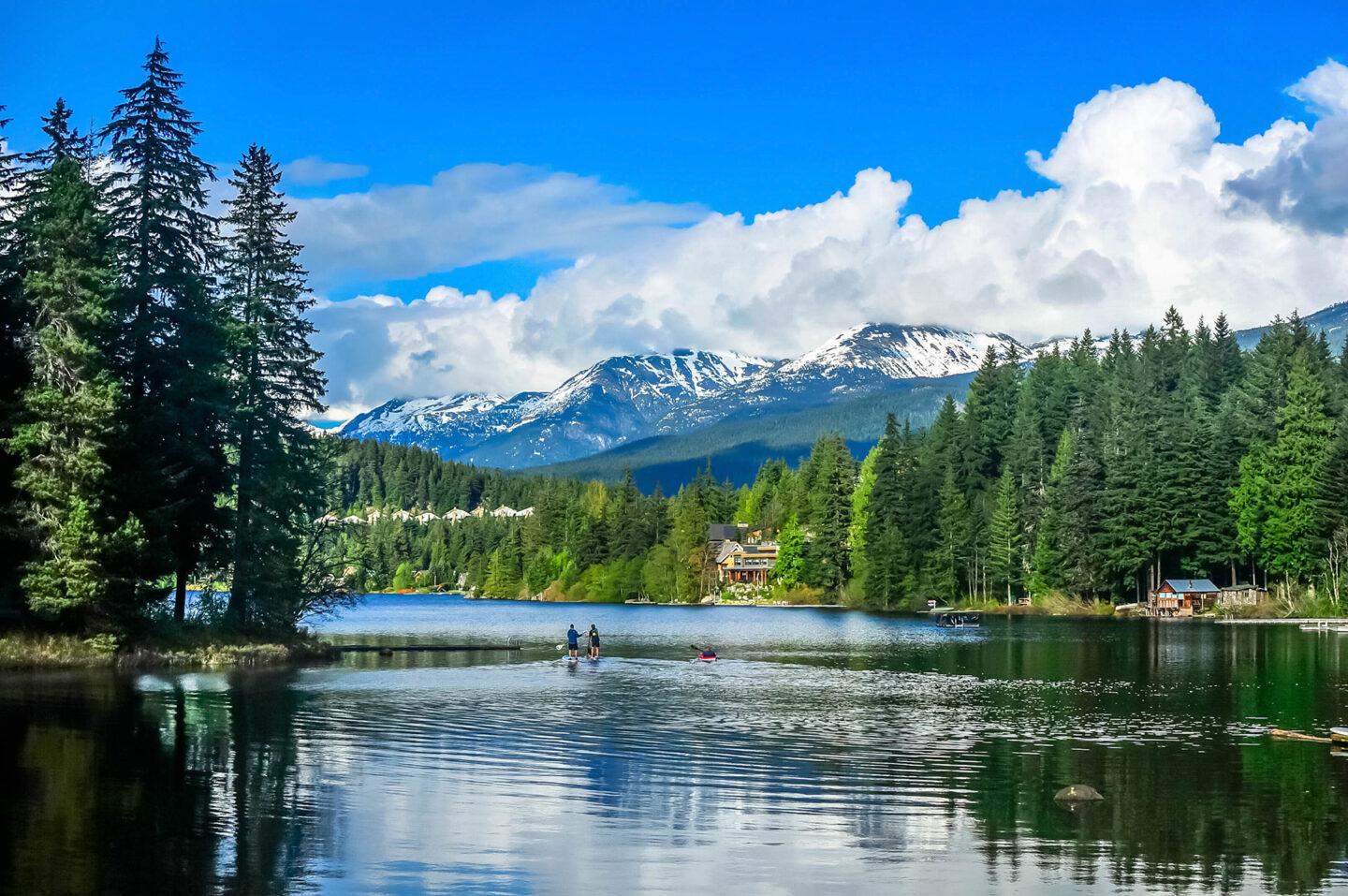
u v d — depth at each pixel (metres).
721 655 64.62
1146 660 60.75
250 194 54.97
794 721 34.66
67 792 22.08
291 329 55.47
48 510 43.47
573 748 28.94
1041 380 164.75
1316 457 110.62
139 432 47.03
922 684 46.94
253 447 53.97
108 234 46.91
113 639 46.53
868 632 94.00
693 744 29.75
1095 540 122.25
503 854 18.56
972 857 19.03
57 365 43.78
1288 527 110.38
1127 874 18.14
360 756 27.19
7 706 34.09
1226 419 123.56
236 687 41.44
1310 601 105.81
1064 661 60.06
